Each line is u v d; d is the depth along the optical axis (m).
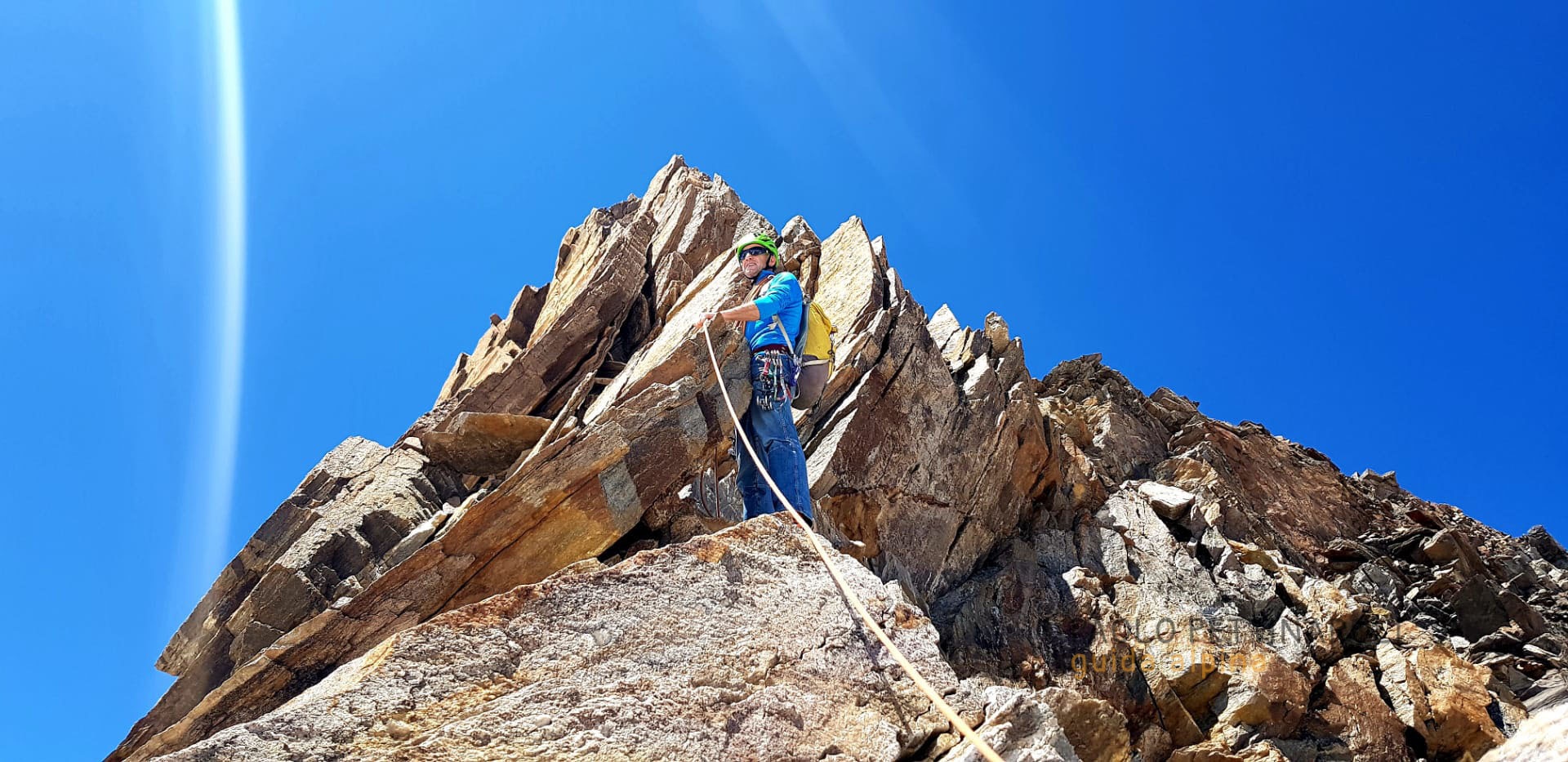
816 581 5.14
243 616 7.84
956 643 10.20
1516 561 20.67
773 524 5.40
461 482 9.78
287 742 3.69
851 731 4.46
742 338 8.39
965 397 12.38
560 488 7.07
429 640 4.21
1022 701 4.54
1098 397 21.16
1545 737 2.31
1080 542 12.47
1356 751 10.09
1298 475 20.97
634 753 4.05
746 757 4.20
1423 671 11.45
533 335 14.40
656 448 7.50
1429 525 20.58
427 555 6.70
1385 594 16.14
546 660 4.32
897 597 5.25
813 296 13.09
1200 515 14.12
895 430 11.07
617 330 12.25
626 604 4.66
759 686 4.52
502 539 6.91
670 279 13.21
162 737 5.98
